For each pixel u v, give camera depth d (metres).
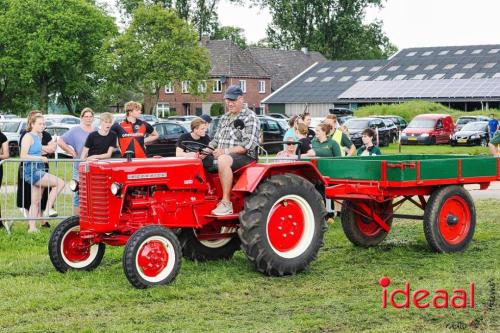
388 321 6.99
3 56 60.44
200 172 9.10
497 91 55.31
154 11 51.62
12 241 11.38
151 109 55.41
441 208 10.30
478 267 9.34
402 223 13.16
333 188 9.96
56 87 65.25
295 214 9.21
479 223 13.01
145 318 7.16
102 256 9.41
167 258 8.52
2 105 66.12
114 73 52.34
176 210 8.95
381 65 65.88
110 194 8.60
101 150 12.17
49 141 12.92
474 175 10.64
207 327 6.81
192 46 52.72
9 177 19.05
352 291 8.18
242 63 75.12
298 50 81.56
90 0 65.00
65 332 6.70
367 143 13.49
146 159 9.02
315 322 6.91
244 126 9.09
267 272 8.95
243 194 9.16
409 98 57.75
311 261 9.20
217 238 9.67
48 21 59.50
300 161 9.51
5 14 59.56
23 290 8.25
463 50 64.19
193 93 54.22
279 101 64.69
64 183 12.55
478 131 40.19
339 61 68.75
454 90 57.00
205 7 72.62
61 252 9.11
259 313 7.32
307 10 81.50
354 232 10.82
